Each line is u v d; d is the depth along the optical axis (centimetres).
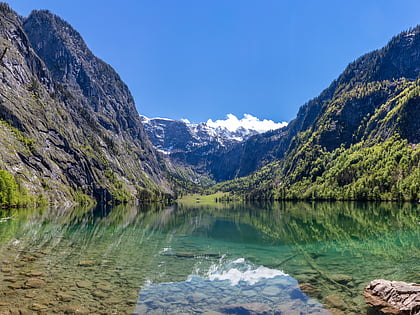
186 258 2798
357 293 1750
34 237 3666
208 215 9606
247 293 1778
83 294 1639
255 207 15150
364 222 5694
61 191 14650
